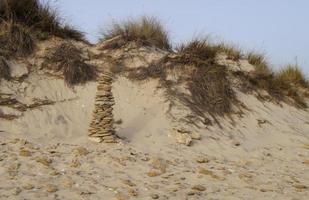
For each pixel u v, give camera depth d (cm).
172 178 654
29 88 936
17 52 989
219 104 1079
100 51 1116
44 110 901
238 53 1373
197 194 592
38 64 995
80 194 542
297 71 1642
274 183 690
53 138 815
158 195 568
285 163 855
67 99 954
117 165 681
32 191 533
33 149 709
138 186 599
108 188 575
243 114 1119
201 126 974
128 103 989
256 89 1269
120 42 1139
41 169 617
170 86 1051
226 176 700
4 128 820
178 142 875
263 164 824
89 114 933
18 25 1028
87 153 718
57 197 524
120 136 859
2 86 907
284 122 1188
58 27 1111
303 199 616
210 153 855
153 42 1184
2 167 606
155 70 1077
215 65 1180
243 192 625
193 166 740
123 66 1081
